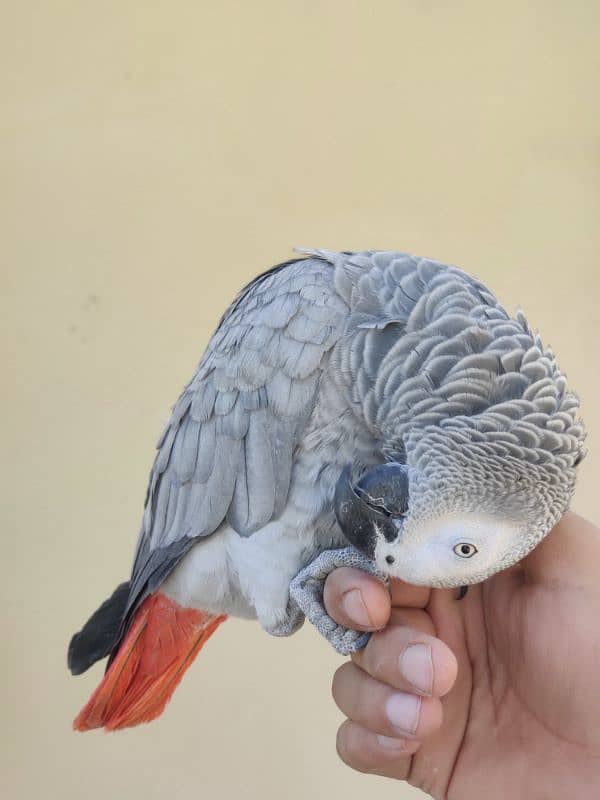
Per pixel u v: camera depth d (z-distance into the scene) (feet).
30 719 3.33
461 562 1.89
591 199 3.63
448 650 1.98
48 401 3.41
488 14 3.60
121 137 3.45
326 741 3.43
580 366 3.58
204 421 2.15
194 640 2.41
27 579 3.36
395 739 2.07
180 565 2.23
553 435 1.89
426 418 1.92
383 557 1.92
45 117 3.43
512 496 1.87
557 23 3.62
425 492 1.89
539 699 2.19
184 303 3.47
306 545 2.06
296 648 3.48
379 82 3.55
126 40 3.44
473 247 3.57
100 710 2.40
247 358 2.10
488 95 3.60
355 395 2.00
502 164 3.60
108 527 3.43
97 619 2.49
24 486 3.37
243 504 2.10
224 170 3.49
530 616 2.19
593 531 2.21
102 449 3.44
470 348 1.95
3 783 3.27
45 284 3.43
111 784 3.32
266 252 3.49
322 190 3.52
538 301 3.58
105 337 3.46
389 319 2.01
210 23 3.47
